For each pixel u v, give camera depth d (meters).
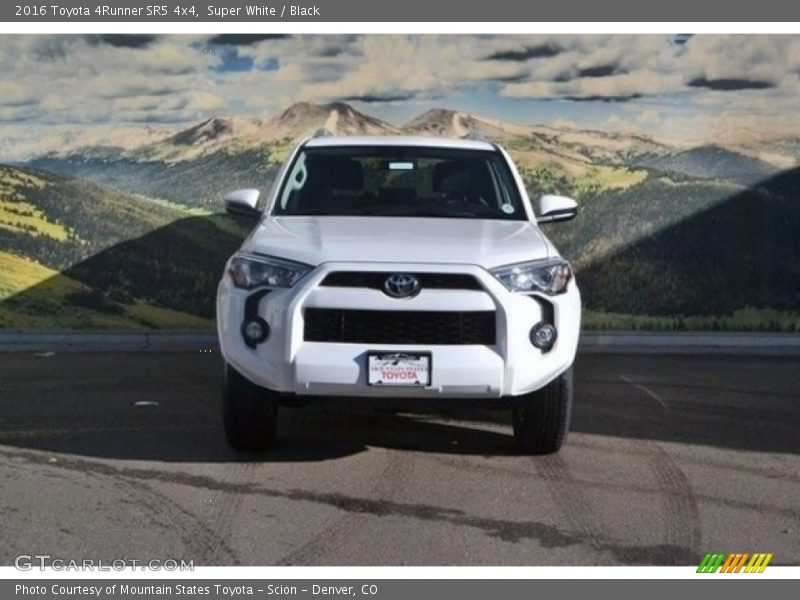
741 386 8.95
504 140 10.57
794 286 10.65
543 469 6.55
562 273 6.31
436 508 5.86
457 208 7.37
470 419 7.68
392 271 6.00
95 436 7.20
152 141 10.59
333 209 7.32
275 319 6.07
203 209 10.62
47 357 10.04
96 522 5.62
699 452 6.95
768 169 10.54
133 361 9.85
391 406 6.21
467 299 6.01
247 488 6.16
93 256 10.61
